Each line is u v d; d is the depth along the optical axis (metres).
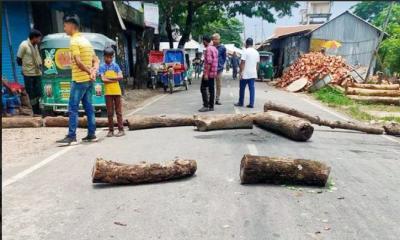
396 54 27.45
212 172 4.52
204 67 9.59
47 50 8.87
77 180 4.29
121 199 3.70
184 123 7.73
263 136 6.64
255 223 3.14
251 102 10.42
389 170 4.74
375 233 2.99
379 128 7.47
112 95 6.64
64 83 8.94
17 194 3.86
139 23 23.17
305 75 17.83
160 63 17.95
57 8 13.19
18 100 8.91
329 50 28.78
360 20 28.47
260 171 4.00
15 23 11.12
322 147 5.91
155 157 5.21
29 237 2.93
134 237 2.92
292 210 3.42
